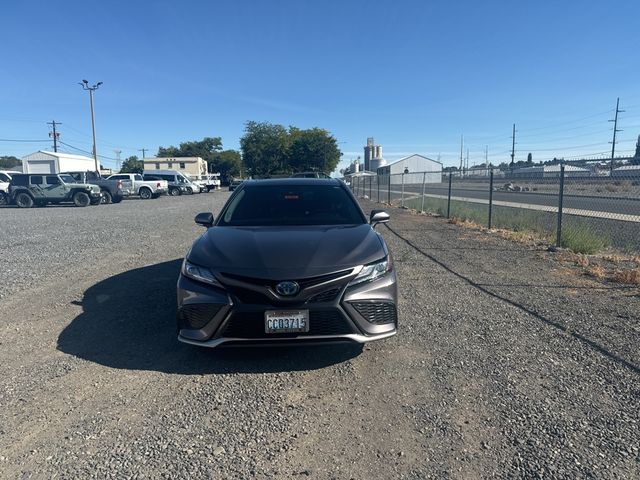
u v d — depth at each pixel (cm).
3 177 2789
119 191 2791
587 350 389
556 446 257
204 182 4741
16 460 251
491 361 371
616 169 1039
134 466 245
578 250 859
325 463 246
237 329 342
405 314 491
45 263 793
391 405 306
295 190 524
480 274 677
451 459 248
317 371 358
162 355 391
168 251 902
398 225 1330
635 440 261
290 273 340
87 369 365
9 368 370
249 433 275
